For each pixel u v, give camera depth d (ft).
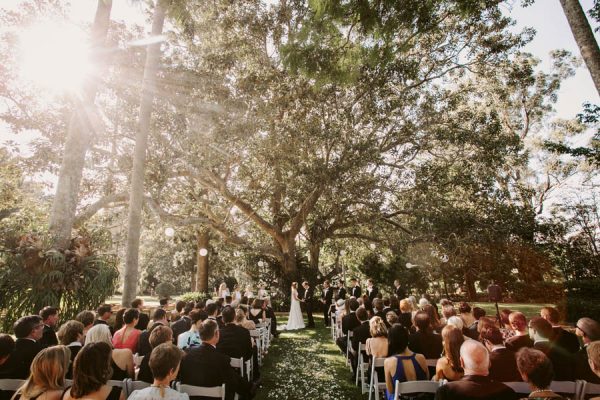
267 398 17.58
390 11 19.36
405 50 22.34
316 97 46.24
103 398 7.82
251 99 45.75
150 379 11.25
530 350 7.96
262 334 25.59
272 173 56.18
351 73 21.83
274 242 68.08
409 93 52.37
